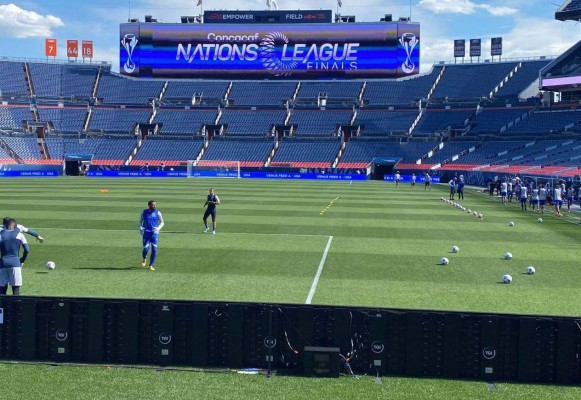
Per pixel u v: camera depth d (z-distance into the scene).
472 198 56.03
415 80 110.12
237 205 45.16
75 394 10.52
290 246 25.95
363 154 99.12
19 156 98.06
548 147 81.62
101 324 12.19
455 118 101.31
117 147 103.88
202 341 12.05
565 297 17.28
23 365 11.96
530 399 10.55
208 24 105.94
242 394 10.62
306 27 104.50
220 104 111.56
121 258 22.80
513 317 11.50
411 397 10.58
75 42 114.81
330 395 10.63
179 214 38.44
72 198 49.38
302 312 11.92
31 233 15.47
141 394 10.57
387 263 22.28
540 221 36.59
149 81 114.06
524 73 102.69
